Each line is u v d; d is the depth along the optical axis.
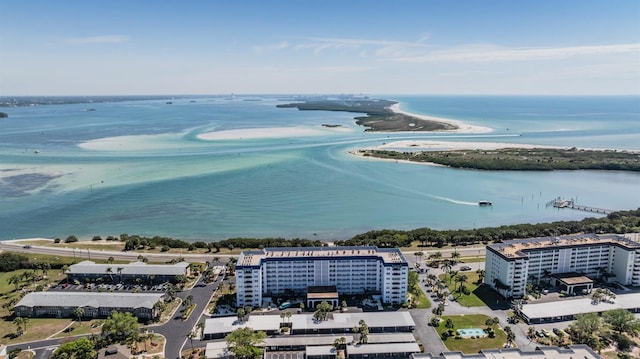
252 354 172.00
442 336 188.50
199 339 187.00
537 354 164.25
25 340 187.25
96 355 173.38
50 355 176.00
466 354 170.62
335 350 177.88
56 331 194.88
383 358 175.38
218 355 174.00
